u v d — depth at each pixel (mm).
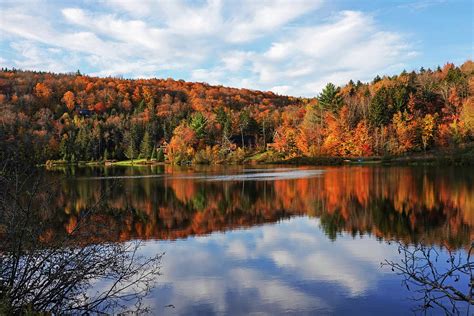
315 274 10977
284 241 14859
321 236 15508
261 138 101750
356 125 83375
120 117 120438
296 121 99688
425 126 72062
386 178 37500
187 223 18703
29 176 6684
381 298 9180
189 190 32406
